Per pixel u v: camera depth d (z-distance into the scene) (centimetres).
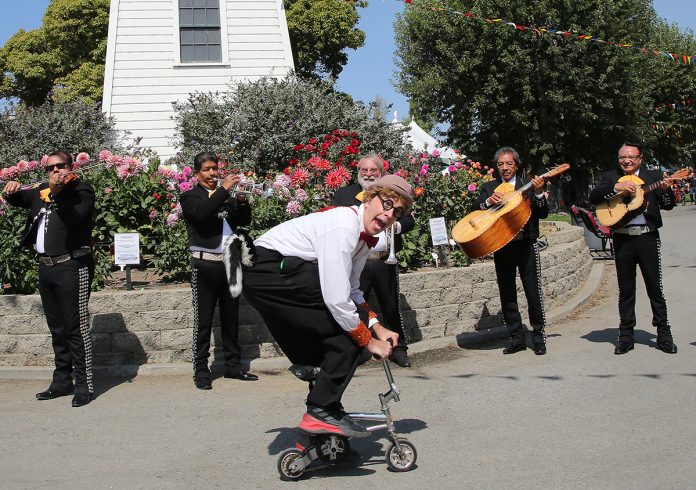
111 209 903
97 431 553
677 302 1030
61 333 646
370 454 493
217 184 681
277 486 441
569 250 1073
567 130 3028
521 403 593
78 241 634
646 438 500
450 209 1002
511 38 2895
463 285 859
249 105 1494
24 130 1639
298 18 3131
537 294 763
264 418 578
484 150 3309
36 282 773
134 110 1698
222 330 696
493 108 3053
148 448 513
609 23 2855
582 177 3366
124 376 716
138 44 1716
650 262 737
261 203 844
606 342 800
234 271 434
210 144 1474
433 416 570
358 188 704
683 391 605
